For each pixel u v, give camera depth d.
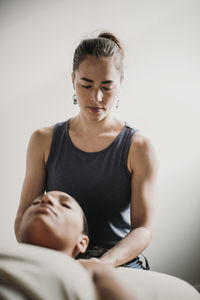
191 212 1.96
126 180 1.18
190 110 1.86
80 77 1.06
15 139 1.57
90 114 1.09
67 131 1.21
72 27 1.57
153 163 1.17
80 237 1.02
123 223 1.22
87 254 1.09
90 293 0.69
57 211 0.97
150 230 1.09
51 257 0.71
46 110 1.59
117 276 0.80
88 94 1.07
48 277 0.67
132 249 1.02
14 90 1.53
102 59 1.04
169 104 1.81
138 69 1.71
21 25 1.49
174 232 1.93
